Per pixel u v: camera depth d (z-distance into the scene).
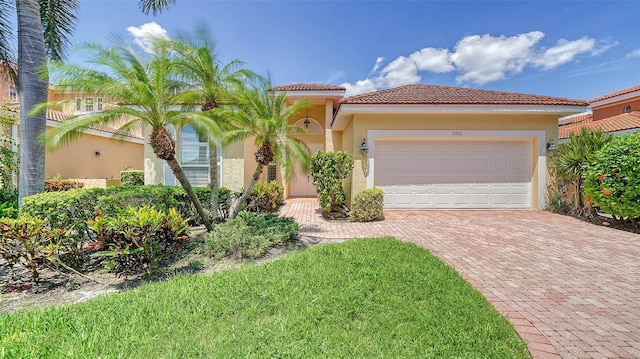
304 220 11.07
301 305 3.97
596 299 4.52
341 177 11.35
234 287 4.53
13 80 9.66
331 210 11.74
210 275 5.29
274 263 5.68
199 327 3.46
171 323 3.55
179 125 9.27
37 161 8.66
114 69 6.81
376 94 13.60
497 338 3.35
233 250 6.68
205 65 8.52
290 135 10.33
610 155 9.62
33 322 3.61
